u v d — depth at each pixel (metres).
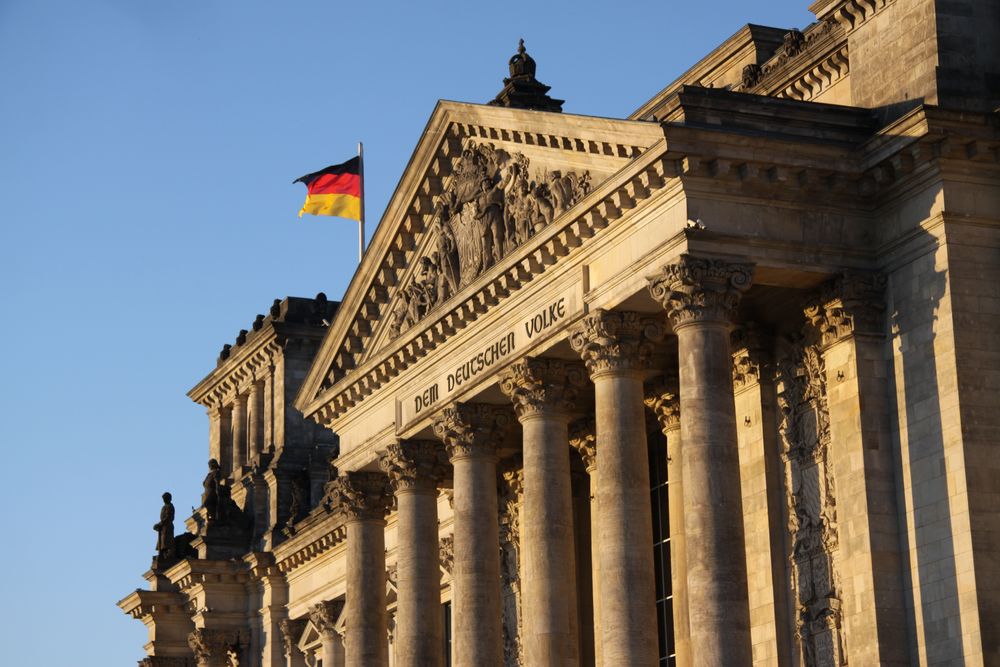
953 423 75.38
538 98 107.69
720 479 76.50
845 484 79.12
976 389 75.56
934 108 76.12
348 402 112.12
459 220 99.12
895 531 77.81
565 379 92.06
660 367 93.00
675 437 93.25
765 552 84.38
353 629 111.38
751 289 83.94
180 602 167.25
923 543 76.44
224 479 169.25
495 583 97.56
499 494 112.25
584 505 105.19
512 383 92.81
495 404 99.38
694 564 76.00
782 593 83.88
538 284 90.62
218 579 158.62
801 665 82.38
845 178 79.75
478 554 97.38
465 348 98.69
